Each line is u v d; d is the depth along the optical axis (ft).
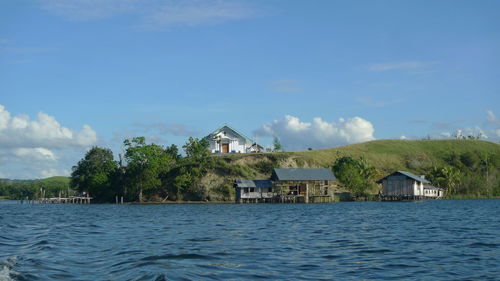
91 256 72.49
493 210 214.69
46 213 224.33
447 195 415.23
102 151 456.04
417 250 79.66
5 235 105.50
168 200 390.21
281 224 139.23
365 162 405.39
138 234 108.58
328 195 353.72
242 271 60.29
